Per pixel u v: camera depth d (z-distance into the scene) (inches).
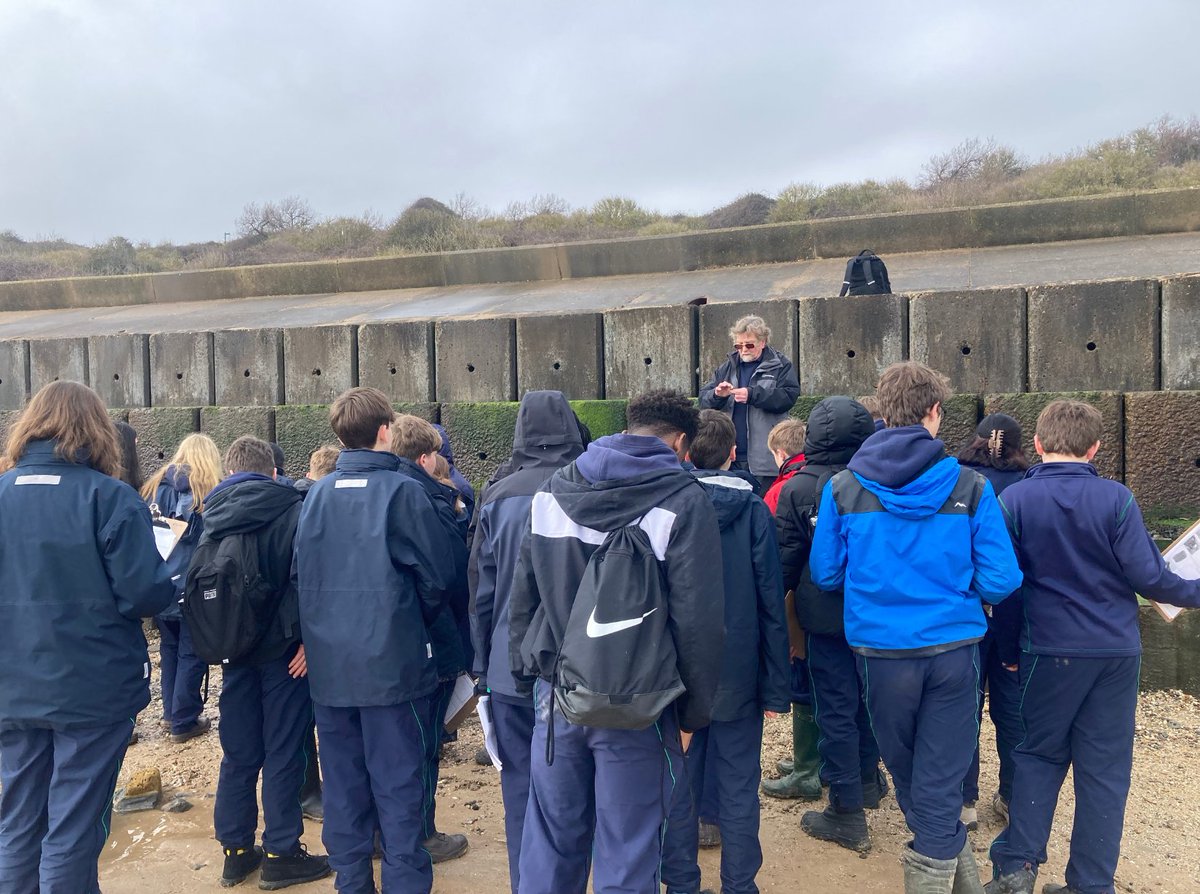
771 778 167.2
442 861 141.3
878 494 113.6
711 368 267.6
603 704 91.1
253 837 139.5
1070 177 676.7
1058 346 234.5
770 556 120.0
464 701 138.4
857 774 139.8
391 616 120.0
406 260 486.6
